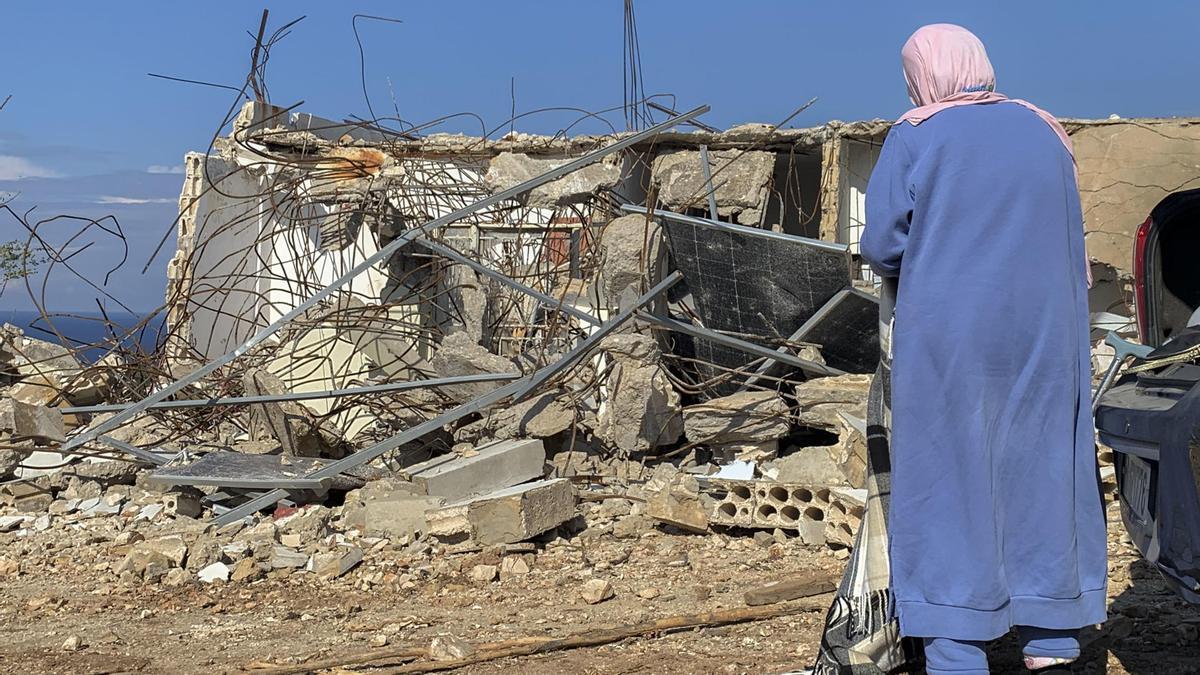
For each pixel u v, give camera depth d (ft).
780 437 28.32
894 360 11.25
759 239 27.99
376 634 16.80
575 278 34.81
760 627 15.97
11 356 34.40
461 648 15.05
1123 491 13.38
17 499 26.84
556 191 33.50
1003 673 13.17
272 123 42.52
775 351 29.04
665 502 22.81
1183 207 15.67
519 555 21.54
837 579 17.78
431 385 27.63
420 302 35.24
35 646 16.83
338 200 37.96
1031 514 10.93
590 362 30.40
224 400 27.37
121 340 32.78
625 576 19.98
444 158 39.19
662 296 30.99
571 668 14.49
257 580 20.67
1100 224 35.14
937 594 10.88
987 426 10.88
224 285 38.96
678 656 14.75
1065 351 10.93
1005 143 11.00
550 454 29.17
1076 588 10.87
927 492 10.98
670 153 36.91
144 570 20.90
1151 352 13.99
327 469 25.55
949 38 11.53
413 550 21.98
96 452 28.53
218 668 15.25
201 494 26.66
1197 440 11.21
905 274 11.21
